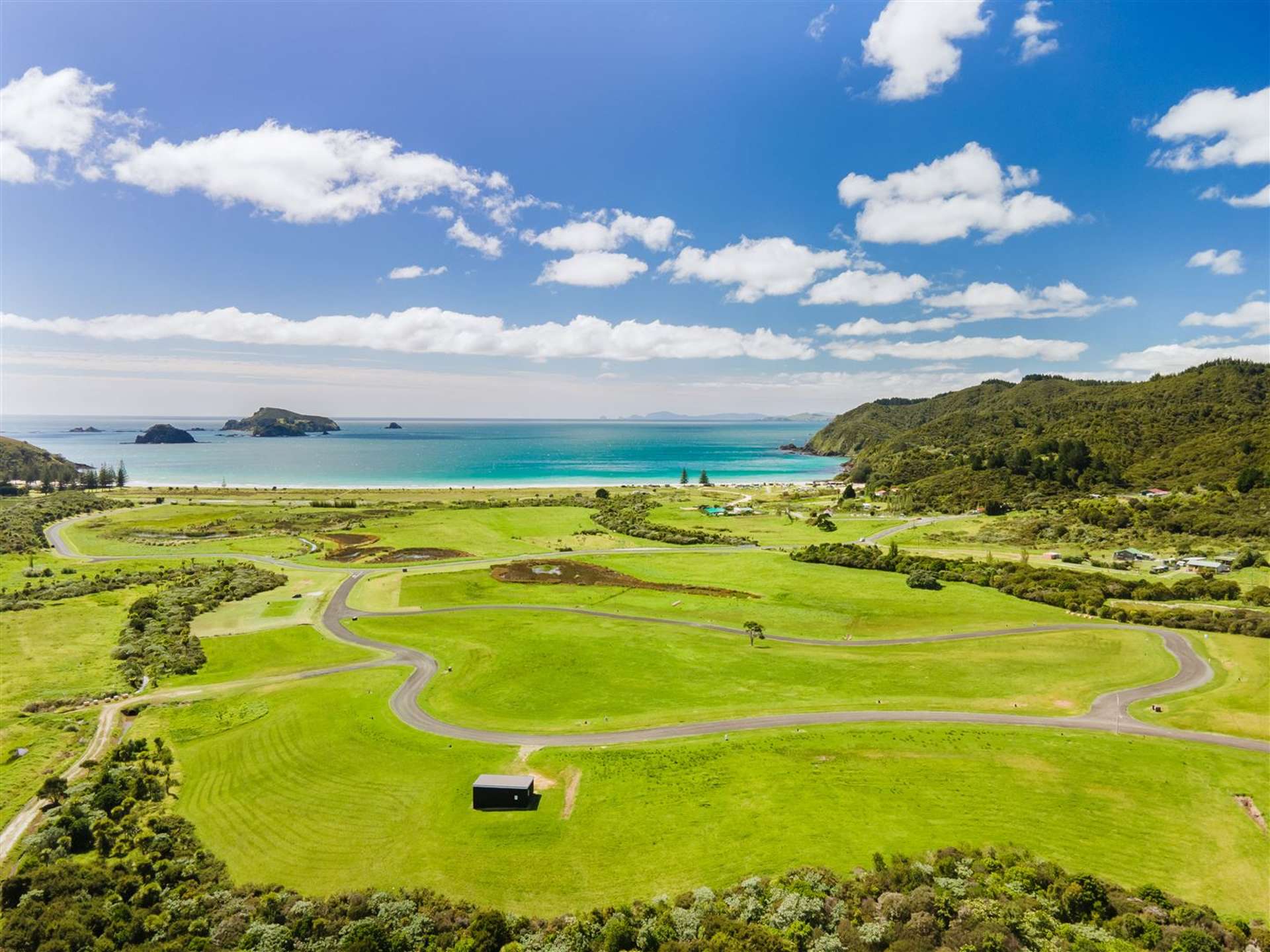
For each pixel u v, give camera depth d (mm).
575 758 58281
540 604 108000
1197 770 54375
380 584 119875
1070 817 48188
